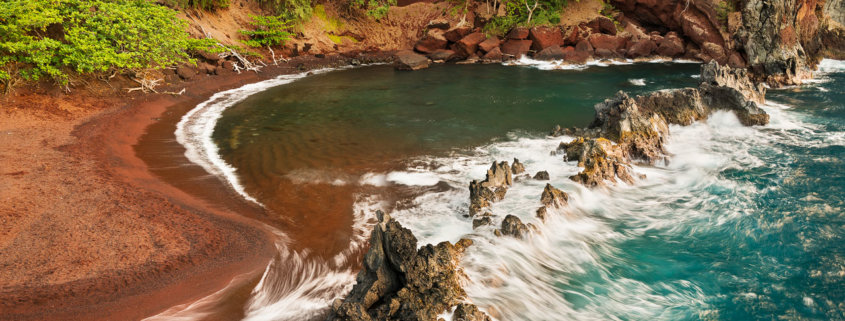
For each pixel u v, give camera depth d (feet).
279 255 31.99
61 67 72.38
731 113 63.41
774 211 39.32
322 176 47.78
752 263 32.71
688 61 131.13
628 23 146.20
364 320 23.00
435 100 86.89
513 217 34.63
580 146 50.08
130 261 29.94
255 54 116.26
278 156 54.54
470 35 145.18
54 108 65.46
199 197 42.22
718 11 126.52
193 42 98.73
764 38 104.47
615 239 36.24
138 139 60.29
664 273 31.86
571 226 37.96
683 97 61.57
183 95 85.15
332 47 143.02
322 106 81.97
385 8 157.69
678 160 51.72
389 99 88.02
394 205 40.52
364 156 54.34
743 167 48.93
